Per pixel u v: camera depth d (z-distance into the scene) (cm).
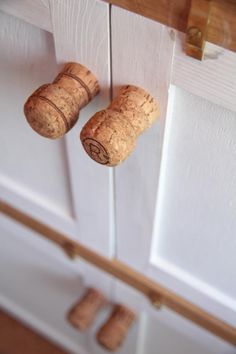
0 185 58
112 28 31
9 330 98
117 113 33
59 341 95
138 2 29
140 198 43
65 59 35
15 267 79
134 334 70
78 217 53
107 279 60
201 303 52
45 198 55
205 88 31
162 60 31
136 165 40
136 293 58
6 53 40
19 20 36
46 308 86
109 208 47
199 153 36
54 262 68
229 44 28
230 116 32
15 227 65
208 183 38
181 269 50
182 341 64
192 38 28
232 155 35
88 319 61
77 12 32
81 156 43
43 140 46
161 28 30
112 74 34
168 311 57
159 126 35
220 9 27
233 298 48
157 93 33
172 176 40
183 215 43
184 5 28
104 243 54
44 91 33
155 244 49
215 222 41
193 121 34
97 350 88
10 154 52
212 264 46
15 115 46
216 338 55
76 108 35
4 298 95
